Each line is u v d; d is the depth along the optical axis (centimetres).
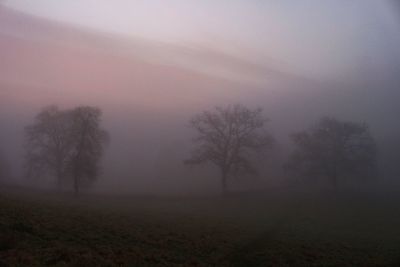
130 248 1869
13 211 2209
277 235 2744
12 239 1675
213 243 2208
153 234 2230
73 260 1545
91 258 1605
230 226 2978
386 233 3478
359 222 4100
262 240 2461
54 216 2330
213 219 3416
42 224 2041
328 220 4131
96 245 1830
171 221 2894
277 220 3884
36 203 2933
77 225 2167
